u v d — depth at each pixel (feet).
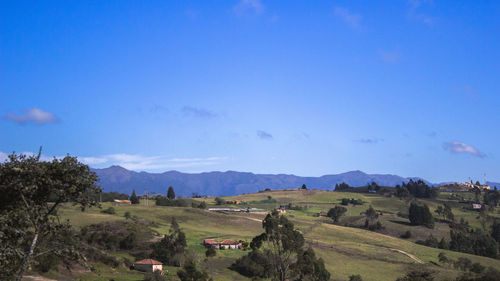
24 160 127.34
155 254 371.35
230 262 379.96
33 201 125.90
